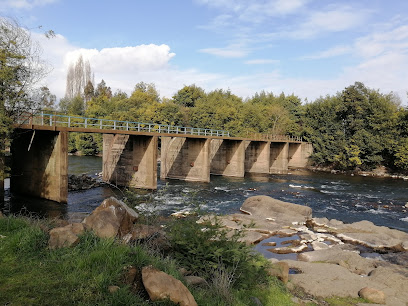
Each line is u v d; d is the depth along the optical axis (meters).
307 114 60.66
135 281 5.91
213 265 7.41
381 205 26.52
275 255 14.03
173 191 31.23
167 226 9.19
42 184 23.45
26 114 20.88
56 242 7.02
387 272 10.98
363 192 33.06
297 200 28.27
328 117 55.78
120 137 33.47
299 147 59.47
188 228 8.48
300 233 17.52
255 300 7.21
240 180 41.22
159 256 7.43
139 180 31.73
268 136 55.75
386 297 9.21
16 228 8.27
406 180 43.59
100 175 38.50
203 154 38.38
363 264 12.49
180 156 40.47
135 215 9.12
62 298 5.18
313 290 9.41
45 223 9.26
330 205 26.36
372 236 16.83
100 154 66.81
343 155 51.59
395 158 48.84
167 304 5.32
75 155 66.12
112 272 5.91
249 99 91.38
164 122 58.91
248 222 18.59
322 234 17.56
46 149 23.02
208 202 26.20
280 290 8.69
